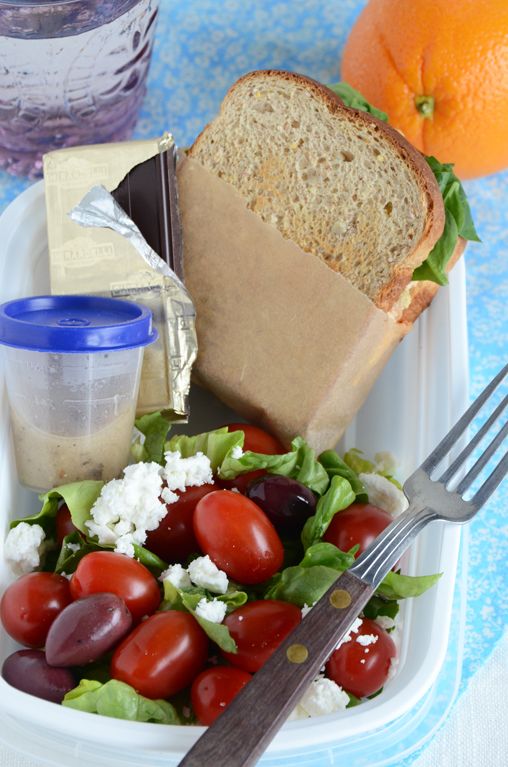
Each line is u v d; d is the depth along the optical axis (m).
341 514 0.48
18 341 0.46
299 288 0.50
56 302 0.49
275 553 0.46
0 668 0.45
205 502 0.46
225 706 0.43
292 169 0.51
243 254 0.51
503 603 0.53
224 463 0.48
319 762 0.43
